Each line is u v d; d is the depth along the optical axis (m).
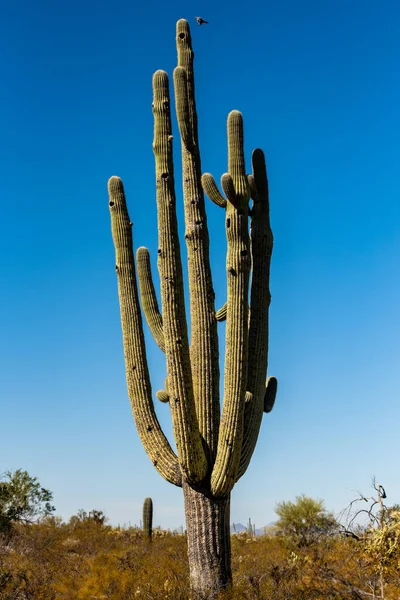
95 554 18.34
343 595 8.66
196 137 11.59
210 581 10.73
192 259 11.31
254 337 11.69
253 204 12.12
